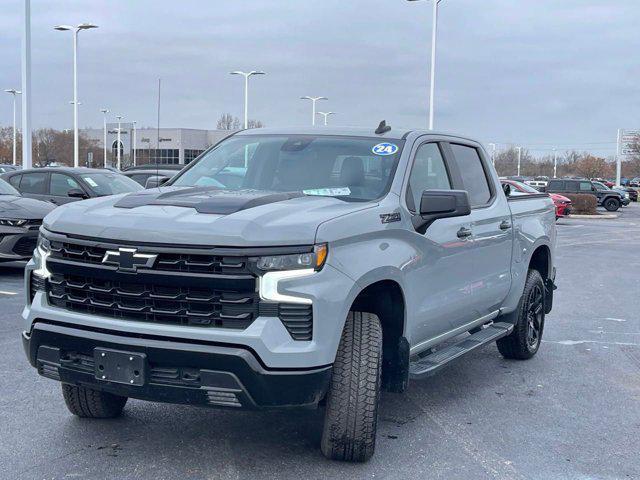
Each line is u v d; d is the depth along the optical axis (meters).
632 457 4.99
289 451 4.87
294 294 4.11
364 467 4.64
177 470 4.53
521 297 7.32
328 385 4.34
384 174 5.30
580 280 14.24
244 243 4.06
